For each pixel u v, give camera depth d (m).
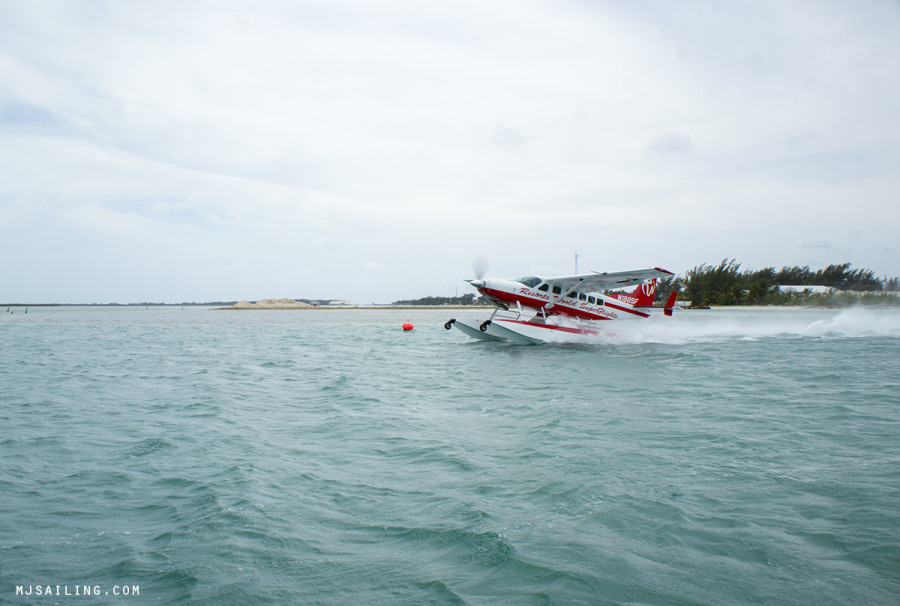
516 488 4.56
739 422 6.87
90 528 3.85
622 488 4.51
